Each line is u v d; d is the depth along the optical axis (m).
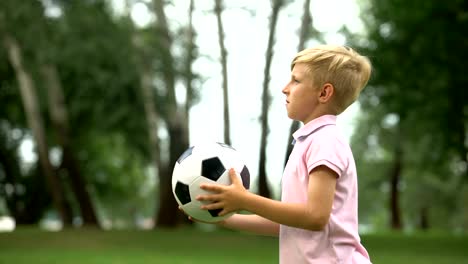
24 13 17.92
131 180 36.47
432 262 11.28
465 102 17.84
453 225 44.41
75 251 13.10
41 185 31.33
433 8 16.77
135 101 22.05
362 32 22.42
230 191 2.66
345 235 2.69
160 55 19.36
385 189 40.59
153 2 19.77
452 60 17.02
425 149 24.77
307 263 2.71
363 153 35.25
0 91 27.16
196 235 17.59
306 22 17.23
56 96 23.20
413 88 17.95
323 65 2.78
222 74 17.95
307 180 2.71
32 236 16.52
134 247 14.20
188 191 2.85
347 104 2.83
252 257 12.06
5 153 30.80
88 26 18.89
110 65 20.30
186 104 20.70
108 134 26.58
